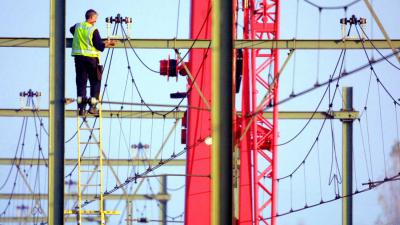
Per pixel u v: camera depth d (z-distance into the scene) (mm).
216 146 37812
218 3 37406
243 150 85062
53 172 51406
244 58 87125
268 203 101250
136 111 89875
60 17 51062
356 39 67688
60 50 51156
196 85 66125
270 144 99688
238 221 84625
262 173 100500
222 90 37625
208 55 72125
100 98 63875
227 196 37875
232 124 37750
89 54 62625
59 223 51375
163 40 67000
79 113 62125
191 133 72312
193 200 72812
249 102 86562
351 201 86312
